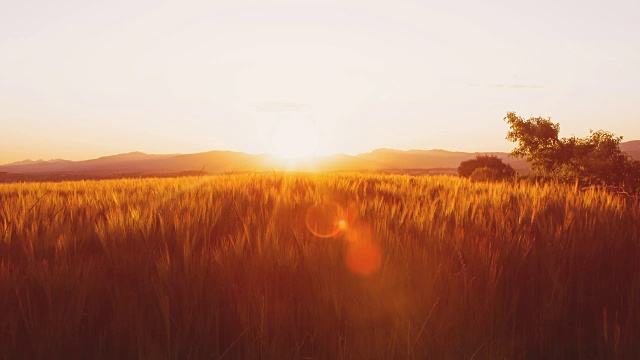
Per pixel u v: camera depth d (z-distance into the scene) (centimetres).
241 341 321
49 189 1206
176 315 328
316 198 711
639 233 515
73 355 307
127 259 385
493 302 361
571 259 424
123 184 1347
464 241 451
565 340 363
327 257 395
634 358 331
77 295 326
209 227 502
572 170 3425
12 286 341
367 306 345
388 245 426
